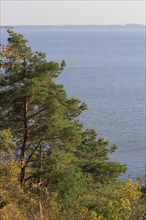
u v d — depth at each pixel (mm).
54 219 15328
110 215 13797
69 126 22250
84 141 27344
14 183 15461
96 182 24062
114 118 79438
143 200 16078
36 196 17344
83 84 125500
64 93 23828
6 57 17625
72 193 19203
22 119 22500
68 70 163250
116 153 57875
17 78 21656
